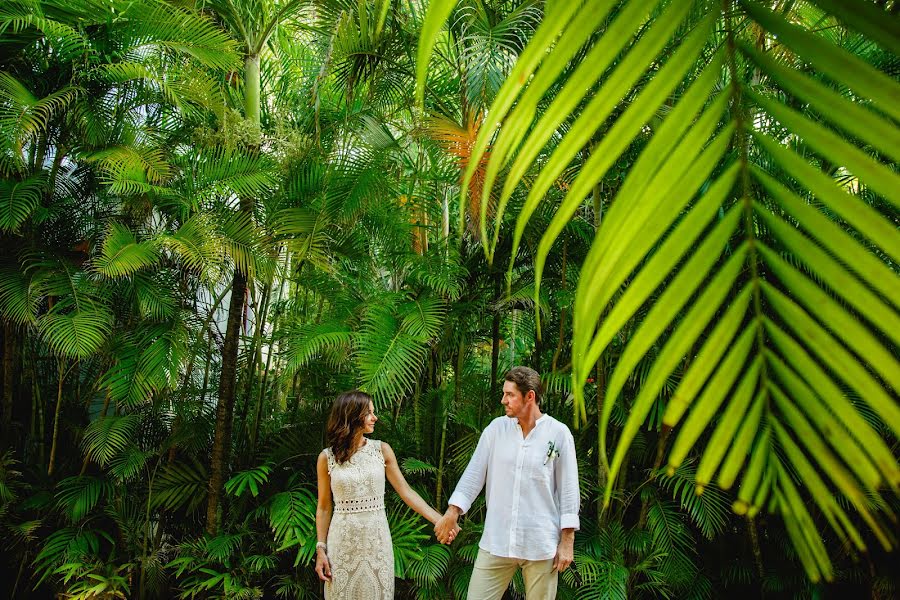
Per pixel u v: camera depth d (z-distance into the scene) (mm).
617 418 3570
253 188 3693
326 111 4398
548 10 307
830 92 264
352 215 3951
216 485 3729
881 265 257
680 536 3723
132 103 3865
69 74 3576
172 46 3531
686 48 298
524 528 2637
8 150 3225
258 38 4062
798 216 276
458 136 3459
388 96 4398
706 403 286
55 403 4023
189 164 3869
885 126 253
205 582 3344
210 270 3426
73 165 4090
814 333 271
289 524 3416
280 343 4168
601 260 301
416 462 3760
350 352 4062
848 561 3297
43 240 3709
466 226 3689
